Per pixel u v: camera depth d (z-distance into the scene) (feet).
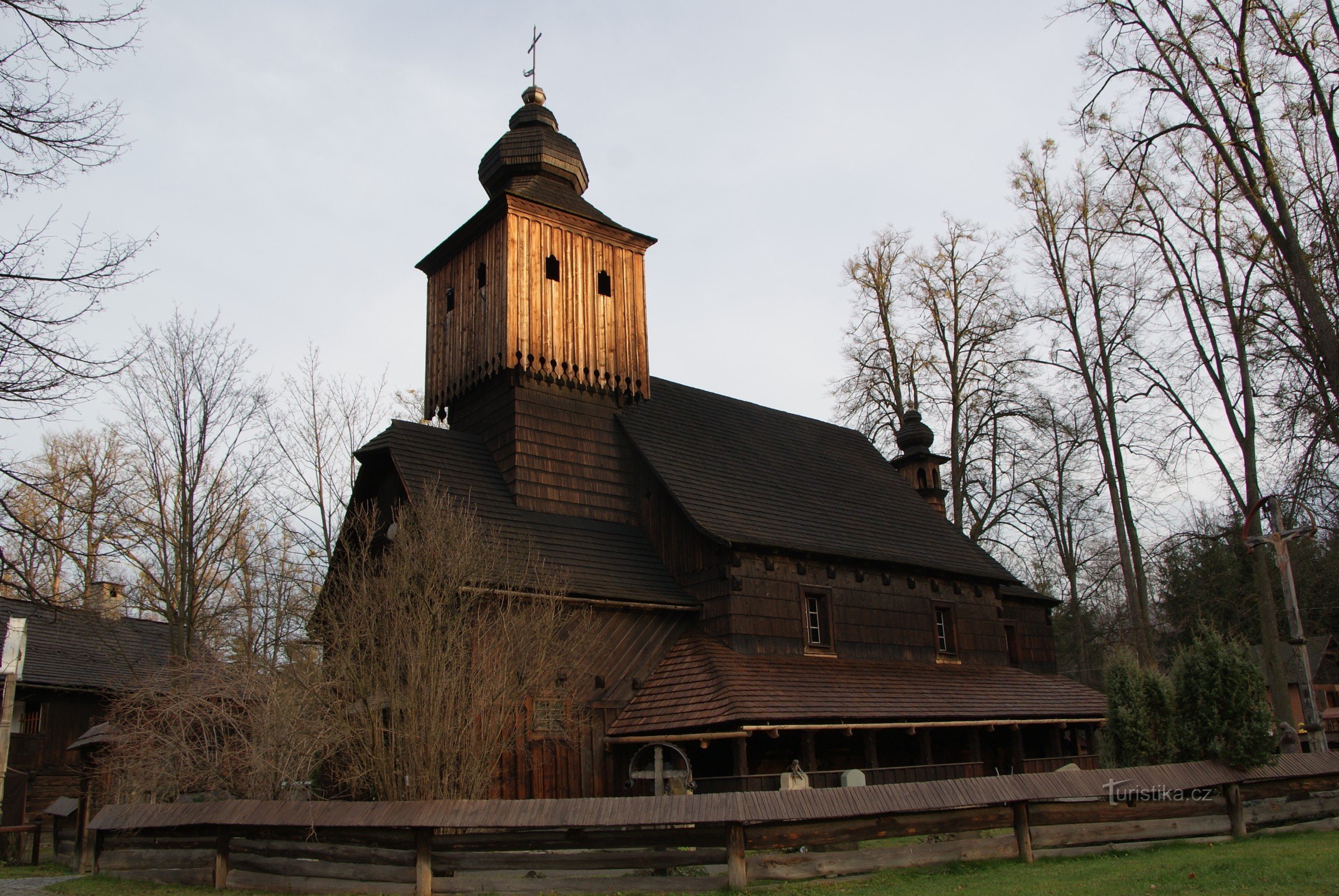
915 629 83.97
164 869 44.21
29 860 57.67
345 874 38.29
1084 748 90.17
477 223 81.66
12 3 33.24
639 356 84.17
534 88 90.94
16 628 54.44
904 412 123.13
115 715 59.26
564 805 35.99
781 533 76.59
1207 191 77.41
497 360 75.92
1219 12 59.31
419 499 63.87
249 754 47.37
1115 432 104.01
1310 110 56.29
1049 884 33.19
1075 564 139.64
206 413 77.10
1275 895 29.55
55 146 34.37
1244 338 76.59
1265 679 47.78
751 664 67.10
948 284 125.90
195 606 76.13
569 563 68.33
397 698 45.91
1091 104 65.05
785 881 35.47
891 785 37.65
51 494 40.37
